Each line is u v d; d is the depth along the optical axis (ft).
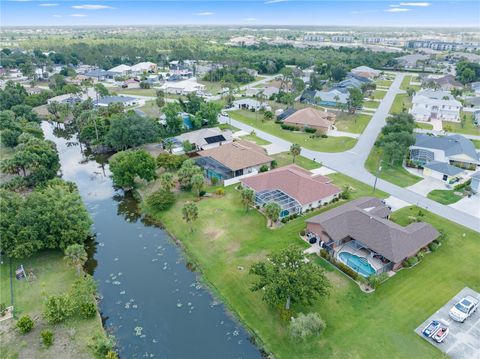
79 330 136.87
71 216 179.11
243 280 161.38
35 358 124.57
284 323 138.62
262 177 232.94
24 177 244.83
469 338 131.23
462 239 189.37
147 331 139.54
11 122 336.49
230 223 203.92
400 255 162.20
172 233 202.08
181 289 161.58
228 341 134.72
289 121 378.94
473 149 293.84
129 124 315.17
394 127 325.42
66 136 383.65
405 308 144.25
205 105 385.70
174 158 272.51
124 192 256.73
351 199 229.66
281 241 187.32
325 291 133.08
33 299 150.30
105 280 167.73
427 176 264.93
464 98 507.71
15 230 167.73
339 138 346.33
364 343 129.08
